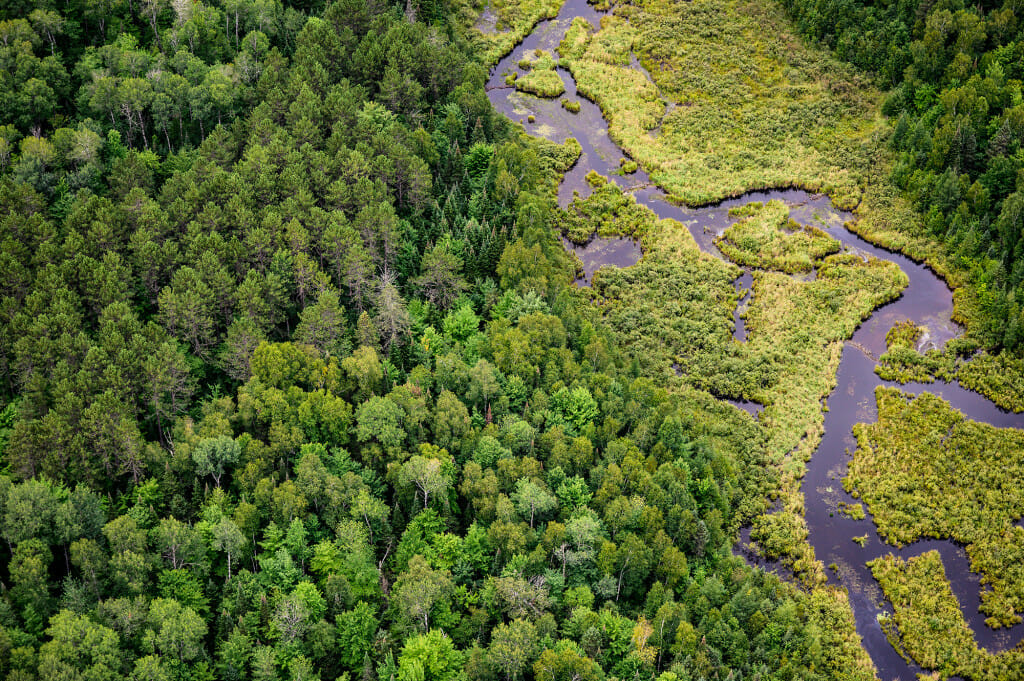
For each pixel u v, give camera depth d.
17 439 129.12
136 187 164.00
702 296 185.50
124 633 114.25
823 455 161.75
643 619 125.19
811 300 184.75
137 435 131.12
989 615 140.62
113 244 158.50
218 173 170.38
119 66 192.38
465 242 175.62
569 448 142.38
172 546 121.50
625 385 156.88
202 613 121.81
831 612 139.50
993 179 192.12
